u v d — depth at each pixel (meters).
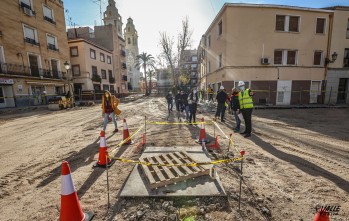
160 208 2.51
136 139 5.93
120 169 3.74
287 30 17.03
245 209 2.48
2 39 16.72
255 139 6.00
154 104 20.00
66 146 5.43
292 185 3.11
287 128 7.72
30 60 19.95
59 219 2.34
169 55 34.69
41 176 3.57
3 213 2.49
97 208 2.54
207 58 24.31
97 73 31.23
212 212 2.42
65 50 25.31
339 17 17.59
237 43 16.59
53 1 23.14
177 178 3.01
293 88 17.50
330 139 6.04
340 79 18.59
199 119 9.81
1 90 16.86
